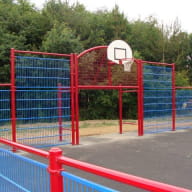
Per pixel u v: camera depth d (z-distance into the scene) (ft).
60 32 69.97
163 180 18.11
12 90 27.61
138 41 98.27
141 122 39.01
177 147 29.86
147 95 43.19
